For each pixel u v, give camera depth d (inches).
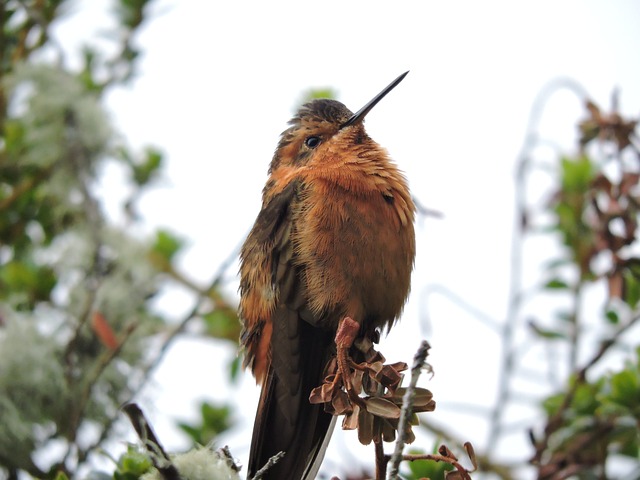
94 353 422.0
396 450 254.4
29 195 463.2
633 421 401.1
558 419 396.5
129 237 458.9
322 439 364.5
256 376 381.1
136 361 425.4
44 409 408.5
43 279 437.7
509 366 419.5
